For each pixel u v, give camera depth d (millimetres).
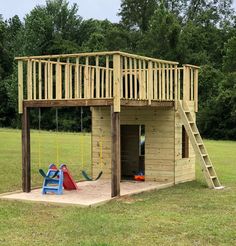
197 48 59500
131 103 12781
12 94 55000
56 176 13055
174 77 15539
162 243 7973
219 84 49469
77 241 8070
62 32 64500
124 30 64188
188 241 8109
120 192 12922
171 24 56344
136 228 8945
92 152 16453
